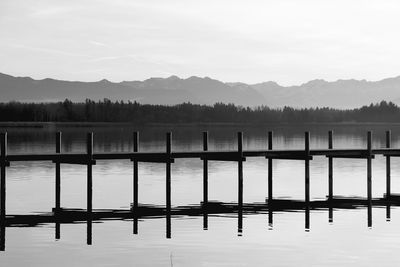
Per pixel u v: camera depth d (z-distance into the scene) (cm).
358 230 2969
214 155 3984
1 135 3525
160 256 2402
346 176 5597
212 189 4559
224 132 17875
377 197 4284
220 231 2923
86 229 2975
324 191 4544
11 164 6519
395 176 5622
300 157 4184
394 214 3503
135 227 3028
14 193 4225
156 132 17325
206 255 2420
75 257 2392
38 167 6184
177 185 4769
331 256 2408
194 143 10081
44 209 3584
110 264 2283
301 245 2606
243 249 2527
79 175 5422
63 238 2756
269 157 4131
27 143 9706
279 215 3431
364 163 7094
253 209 3662
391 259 2362
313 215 3441
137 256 2402
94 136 13538
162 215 3406
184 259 2353
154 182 4941
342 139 12725
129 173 5647
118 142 10400
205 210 3588
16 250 2522
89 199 3509
